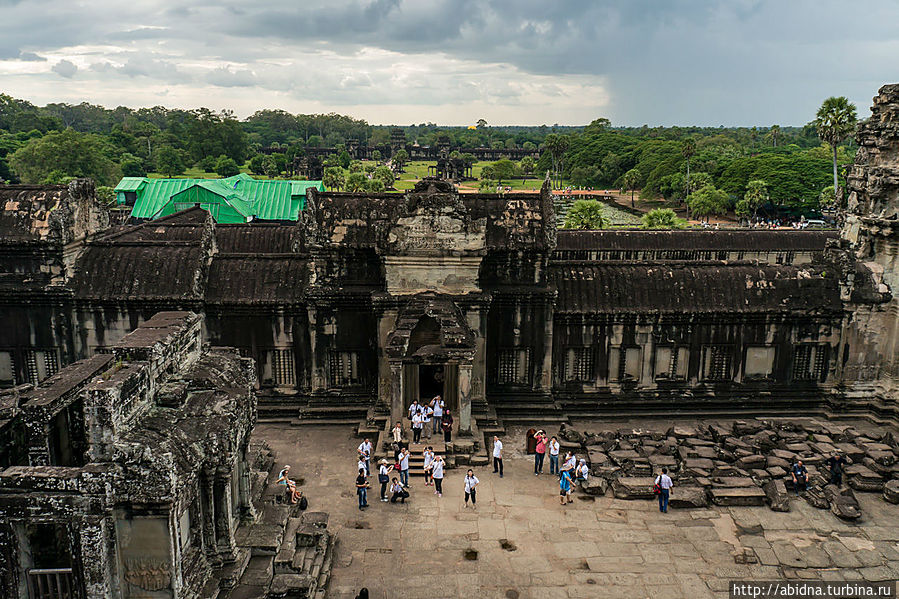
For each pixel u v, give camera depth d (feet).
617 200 515.09
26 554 52.31
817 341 118.01
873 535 81.87
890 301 115.55
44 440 55.16
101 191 325.21
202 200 282.56
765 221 375.66
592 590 71.46
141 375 57.93
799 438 103.76
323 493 90.74
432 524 83.56
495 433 108.47
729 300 115.44
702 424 111.65
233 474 67.05
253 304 110.01
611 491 91.76
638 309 113.91
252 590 61.52
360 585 71.67
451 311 103.09
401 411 100.89
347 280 111.24
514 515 85.66
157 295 107.55
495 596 70.38
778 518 85.30
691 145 438.81
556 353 115.85
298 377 114.42
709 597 70.59
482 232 104.58
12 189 110.42
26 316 107.55
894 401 116.26
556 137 592.19
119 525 52.47
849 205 125.08
